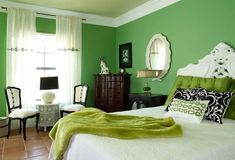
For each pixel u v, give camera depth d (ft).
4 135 12.39
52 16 15.31
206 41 10.39
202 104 7.79
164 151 4.58
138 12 15.03
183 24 11.62
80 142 5.60
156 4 13.33
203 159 4.49
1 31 13.76
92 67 17.15
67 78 15.61
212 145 5.03
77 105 14.29
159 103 12.24
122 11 15.83
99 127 5.83
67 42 15.60
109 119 7.18
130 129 5.65
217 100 7.88
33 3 14.12
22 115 11.84
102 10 15.62
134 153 4.43
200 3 10.67
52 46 15.81
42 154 9.70
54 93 14.52
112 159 4.24
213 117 7.54
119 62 17.52
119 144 4.97
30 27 14.29
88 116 7.80
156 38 13.34
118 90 15.20
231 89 8.57
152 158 4.21
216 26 9.91
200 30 10.69
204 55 10.48
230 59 9.14
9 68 13.70
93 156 4.89
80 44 16.22
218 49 9.62
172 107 8.58
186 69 11.00
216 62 9.65
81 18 16.35
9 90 12.85
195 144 5.06
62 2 13.92
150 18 13.99
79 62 16.16
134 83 15.70
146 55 14.15
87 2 13.89
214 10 10.00
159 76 13.08
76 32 15.96
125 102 15.15
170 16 12.42
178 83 10.50
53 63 15.89
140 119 7.11
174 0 12.09
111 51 17.98
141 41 14.89
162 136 5.52
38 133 13.14
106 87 15.70
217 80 8.96
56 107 13.99
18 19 13.85
